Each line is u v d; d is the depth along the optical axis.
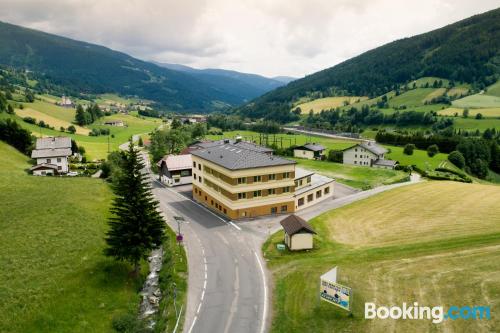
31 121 188.25
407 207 70.50
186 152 111.19
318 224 62.12
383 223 61.78
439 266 42.06
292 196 69.69
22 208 62.16
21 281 40.53
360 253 48.59
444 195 79.06
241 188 65.56
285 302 38.50
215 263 48.75
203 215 69.56
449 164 132.25
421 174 111.38
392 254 47.22
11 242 49.34
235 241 56.19
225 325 35.34
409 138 174.88
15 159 104.69
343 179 100.88
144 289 44.00
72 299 39.06
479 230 54.62
